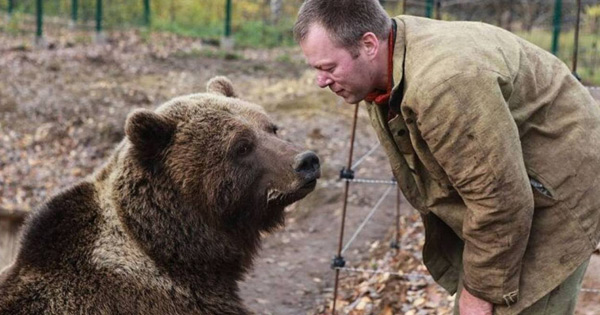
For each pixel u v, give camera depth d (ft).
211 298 13.19
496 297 11.32
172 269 12.82
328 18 11.22
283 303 23.18
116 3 81.97
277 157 13.05
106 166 13.32
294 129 39.52
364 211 29.40
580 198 11.46
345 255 26.14
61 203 12.73
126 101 46.01
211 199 12.92
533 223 11.60
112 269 12.27
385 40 11.36
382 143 12.56
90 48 65.31
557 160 11.39
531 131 11.41
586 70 42.11
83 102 45.01
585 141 11.54
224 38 71.31
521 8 59.52
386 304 21.49
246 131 13.10
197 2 86.43
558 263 11.49
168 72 57.26
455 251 13.21
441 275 13.42
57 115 42.65
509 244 10.84
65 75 53.11
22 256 12.59
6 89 47.24
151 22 79.36
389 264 24.27
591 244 11.62
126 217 12.67
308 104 44.01
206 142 12.93
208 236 13.12
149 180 12.82
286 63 63.82
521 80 11.18
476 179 10.57
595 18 49.73
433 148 10.83
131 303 12.19
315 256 26.50
